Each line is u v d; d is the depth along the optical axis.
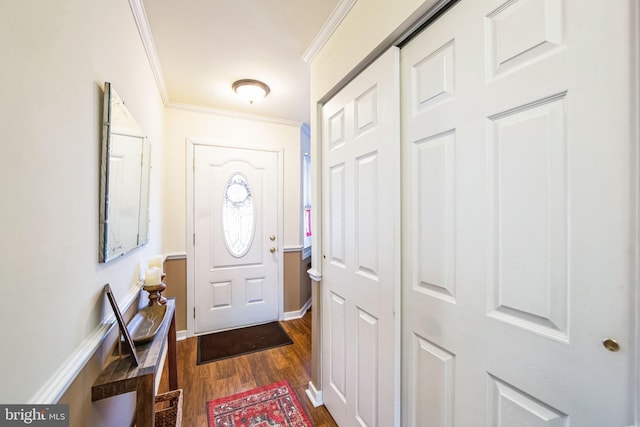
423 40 0.98
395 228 1.07
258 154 2.92
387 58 1.11
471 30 0.80
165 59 1.84
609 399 0.54
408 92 1.05
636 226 0.50
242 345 2.43
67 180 0.68
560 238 0.62
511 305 0.71
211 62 1.88
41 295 0.57
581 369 0.58
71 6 0.70
